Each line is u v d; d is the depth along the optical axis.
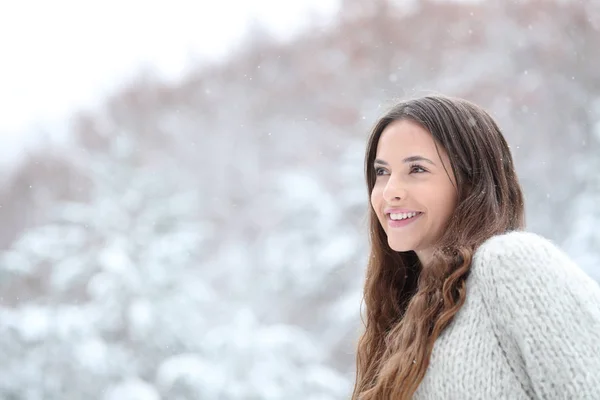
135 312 7.00
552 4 15.23
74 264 7.63
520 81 14.03
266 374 6.72
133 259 7.61
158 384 6.68
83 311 7.09
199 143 18.34
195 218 11.90
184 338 7.07
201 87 21.00
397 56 17.77
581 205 9.33
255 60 21.22
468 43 16.67
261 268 11.98
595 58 13.84
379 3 18.97
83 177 15.29
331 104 17.66
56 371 6.57
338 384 7.01
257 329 7.22
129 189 8.35
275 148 17.69
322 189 11.90
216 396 6.41
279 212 12.71
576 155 11.55
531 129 12.84
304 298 10.96
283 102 19.48
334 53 19.53
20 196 16.38
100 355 6.63
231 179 17.22
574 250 8.71
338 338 9.95
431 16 17.92
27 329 6.60
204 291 7.80
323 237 10.95
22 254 7.77
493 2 16.58
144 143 18.47
